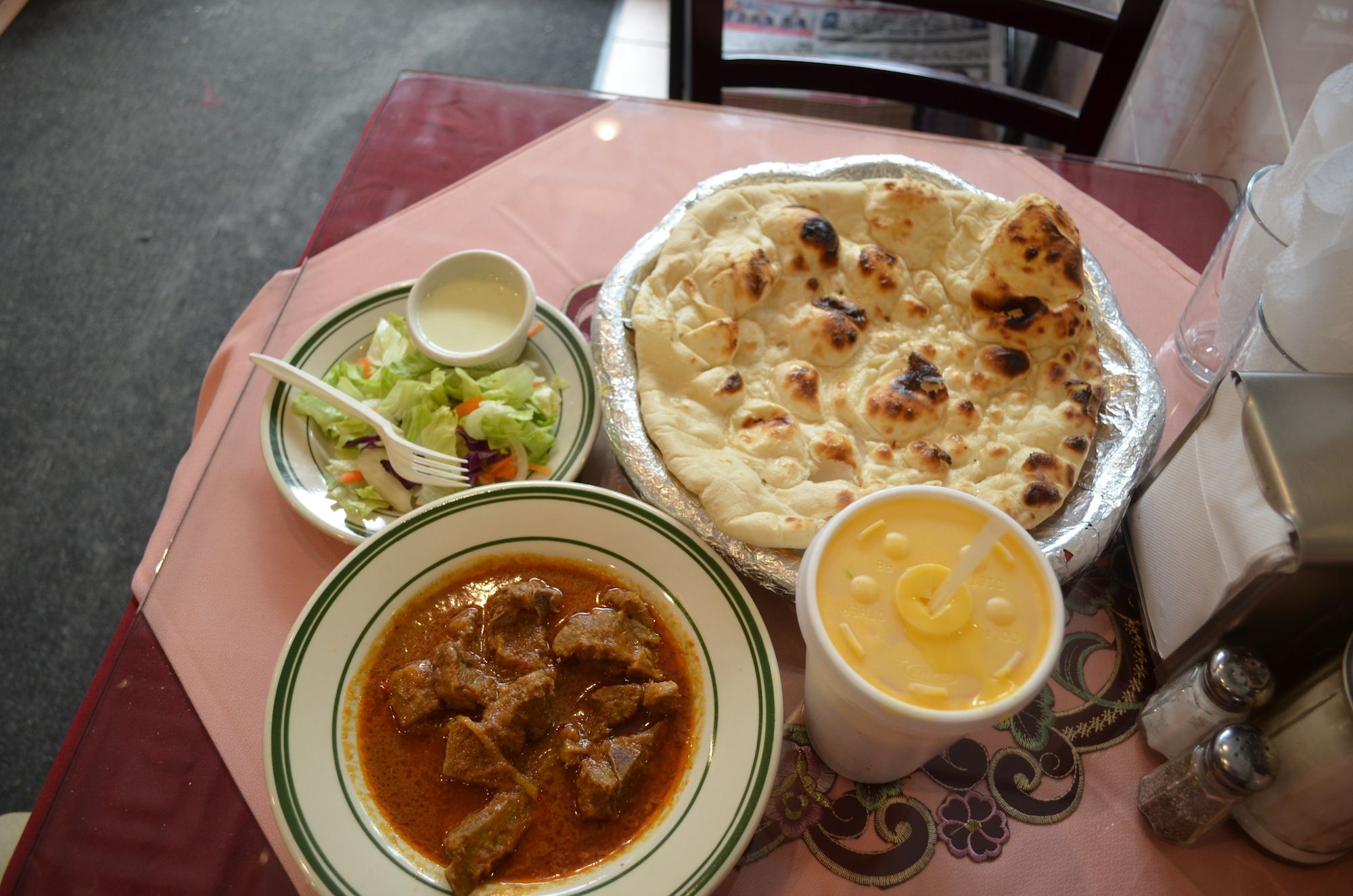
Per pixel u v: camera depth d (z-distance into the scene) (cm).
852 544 89
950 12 187
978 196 138
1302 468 85
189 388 278
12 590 241
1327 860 95
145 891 96
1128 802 102
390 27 371
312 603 102
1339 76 106
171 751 104
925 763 103
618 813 98
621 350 125
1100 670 110
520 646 107
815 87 211
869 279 129
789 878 97
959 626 83
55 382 277
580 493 111
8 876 97
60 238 306
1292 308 98
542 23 375
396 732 103
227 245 307
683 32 231
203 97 345
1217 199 160
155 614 113
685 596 107
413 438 126
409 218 155
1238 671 90
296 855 88
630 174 163
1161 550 108
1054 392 122
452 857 91
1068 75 258
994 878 97
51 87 345
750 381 124
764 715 96
